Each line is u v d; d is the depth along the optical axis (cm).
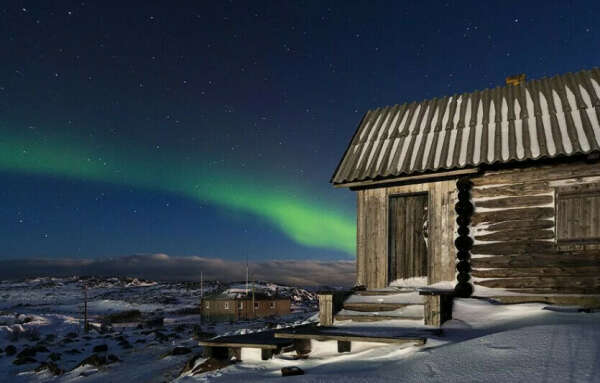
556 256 834
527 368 449
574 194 835
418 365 509
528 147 848
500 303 827
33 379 1134
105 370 1109
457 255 910
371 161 1014
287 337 690
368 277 1009
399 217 1006
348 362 598
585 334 529
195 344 1465
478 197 920
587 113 870
